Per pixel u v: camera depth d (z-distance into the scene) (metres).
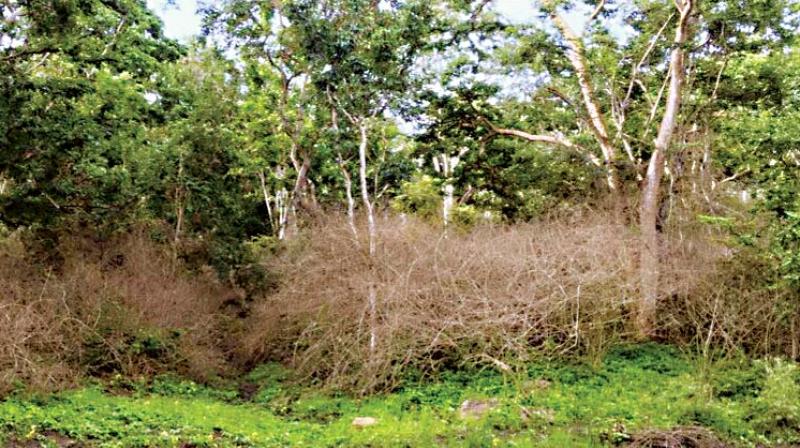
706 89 21.08
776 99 20.16
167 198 22.34
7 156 16.94
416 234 17.73
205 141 22.28
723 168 22.00
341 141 18.64
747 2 18.62
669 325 16.59
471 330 14.86
